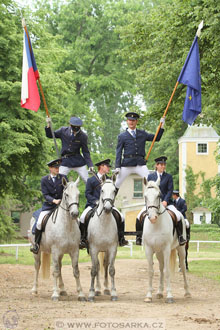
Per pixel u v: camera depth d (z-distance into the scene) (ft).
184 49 73.05
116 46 169.48
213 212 91.35
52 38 101.71
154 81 80.84
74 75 165.37
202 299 44.88
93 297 43.27
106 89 167.94
